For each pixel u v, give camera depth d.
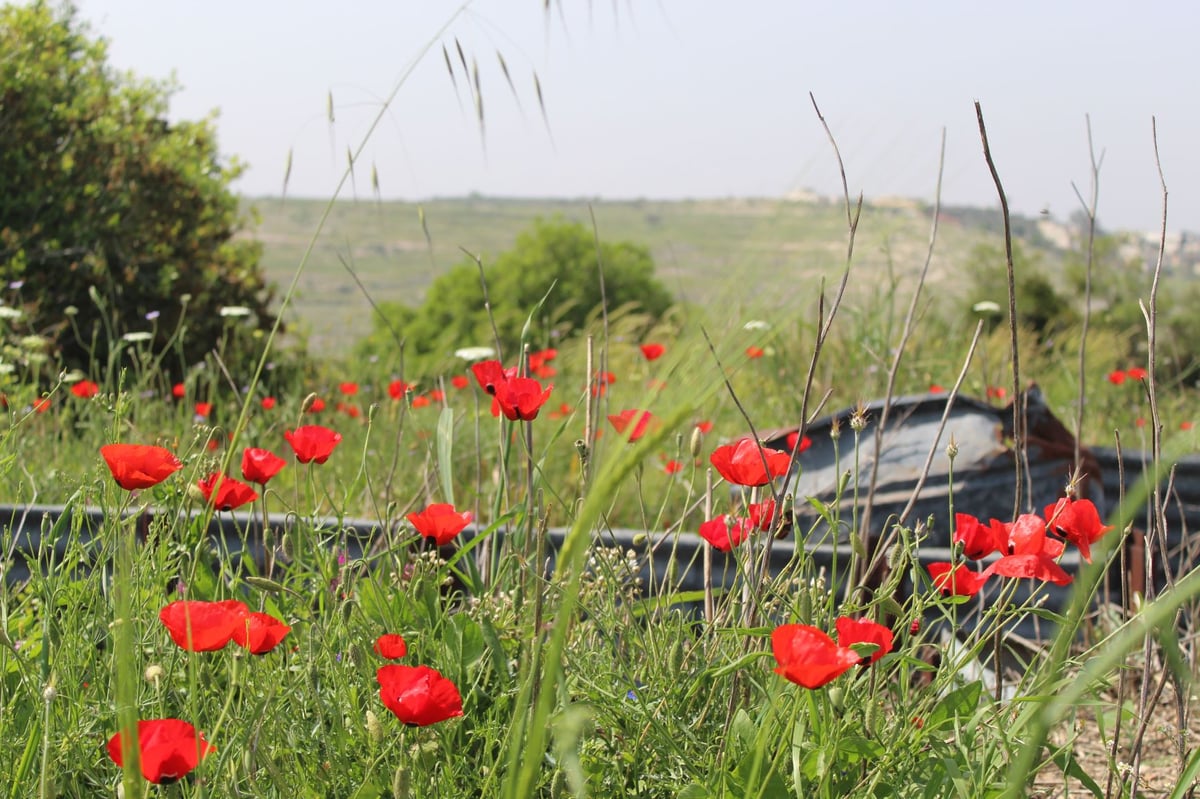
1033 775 1.80
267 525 2.38
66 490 3.36
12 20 10.12
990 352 8.38
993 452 3.68
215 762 1.79
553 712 1.79
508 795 1.21
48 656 2.00
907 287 6.81
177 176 10.62
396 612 2.35
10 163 9.73
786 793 1.68
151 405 6.01
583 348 8.37
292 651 2.23
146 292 10.22
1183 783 1.64
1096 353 9.52
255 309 10.92
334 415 6.84
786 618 2.15
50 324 9.59
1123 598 2.20
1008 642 3.00
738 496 3.41
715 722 2.07
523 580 2.40
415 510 3.47
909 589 2.94
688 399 0.97
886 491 3.68
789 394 6.59
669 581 2.38
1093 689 1.91
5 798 1.75
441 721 1.74
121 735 1.26
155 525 2.22
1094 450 4.34
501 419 2.71
